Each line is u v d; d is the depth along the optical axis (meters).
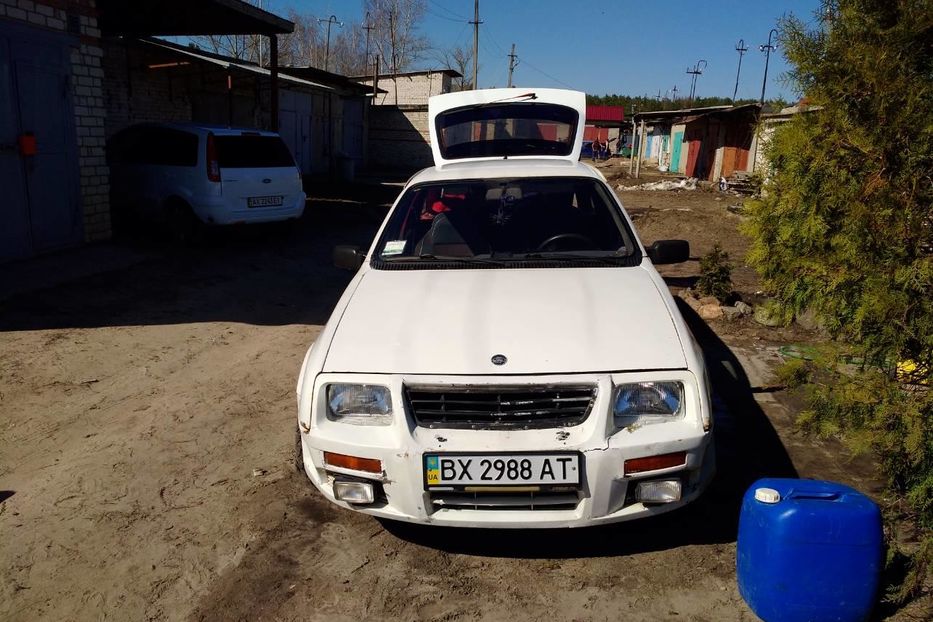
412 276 3.51
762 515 2.40
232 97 17.44
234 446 3.87
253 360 5.31
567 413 2.60
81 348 5.41
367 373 2.71
